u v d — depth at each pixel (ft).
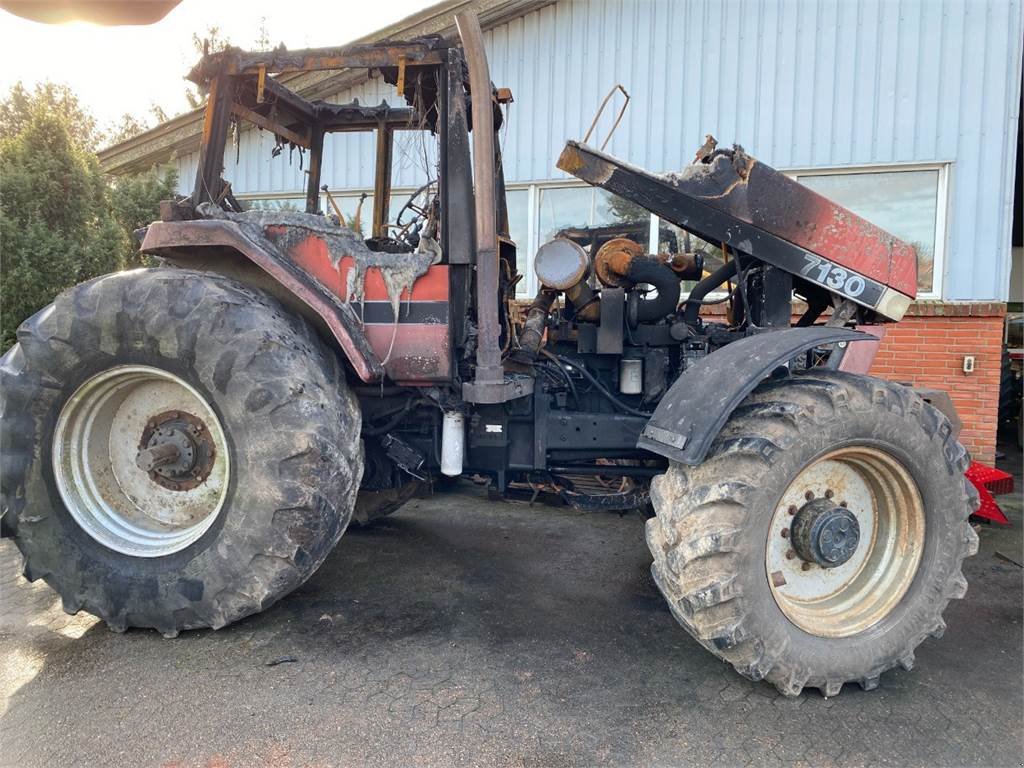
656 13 19.30
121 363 8.26
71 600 8.48
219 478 8.68
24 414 8.49
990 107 17.20
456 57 9.05
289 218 9.03
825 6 18.06
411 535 12.99
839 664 7.29
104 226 21.33
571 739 6.55
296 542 7.66
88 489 8.85
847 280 9.74
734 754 6.37
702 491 6.95
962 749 6.51
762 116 18.78
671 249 16.38
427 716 6.88
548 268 10.12
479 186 8.36
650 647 8.46
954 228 17.62
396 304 8.95
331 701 7.14
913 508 7.81
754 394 7.59
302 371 7.83
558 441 10.10
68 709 6.96
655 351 10.56
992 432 17.49
